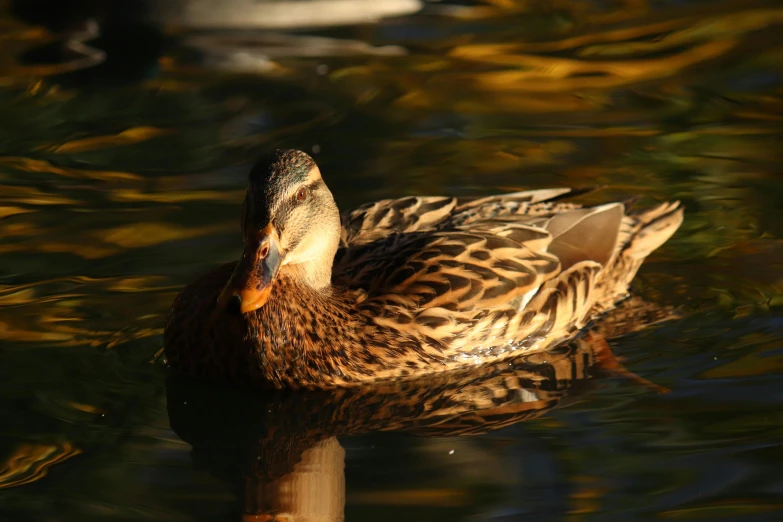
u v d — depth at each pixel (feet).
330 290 35.17
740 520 26.50
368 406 33.45
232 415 32.96
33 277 38.58
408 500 27.84
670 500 27.40
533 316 36.14
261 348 33.83
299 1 61.16
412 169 45.78
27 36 59.52
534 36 60.08
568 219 38.88
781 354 34.37
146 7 61.31
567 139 48.60
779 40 57.82
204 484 28.78
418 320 34.81
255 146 47.78
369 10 62.44
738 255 40.42
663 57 56.70
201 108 51.49
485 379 34.73
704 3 63.98
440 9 63.87
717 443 29.76
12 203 43.37
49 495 27.86
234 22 60.70
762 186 44.42
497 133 49.03
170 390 33.68
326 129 49.26
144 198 43.96
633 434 30.53
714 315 37.04
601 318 38.22
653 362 34.71
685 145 47.78
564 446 30.14
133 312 36.99
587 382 33.88
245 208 33.30
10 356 34.45
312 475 29.32
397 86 53.72
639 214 40.78
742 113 50.42
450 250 36.01
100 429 31.19
